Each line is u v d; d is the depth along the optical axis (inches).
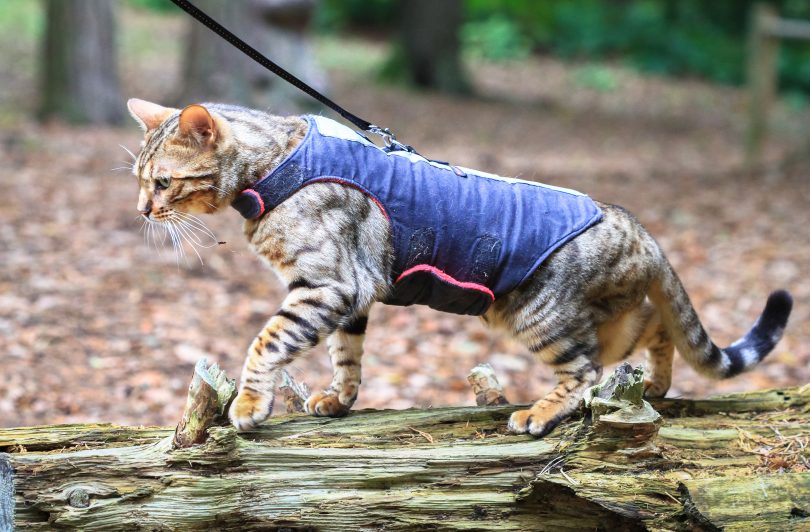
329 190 175.5
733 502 158.2
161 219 182.4
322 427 179.8
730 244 470.3
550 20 1296.8
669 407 199.3
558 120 917.2
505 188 187.3
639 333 202.8
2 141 586.9
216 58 717.3
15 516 156.0
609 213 192.1
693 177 623.2
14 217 446.0
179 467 162.2
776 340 212.2
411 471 168.2
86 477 159.2
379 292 180.9
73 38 666.2
